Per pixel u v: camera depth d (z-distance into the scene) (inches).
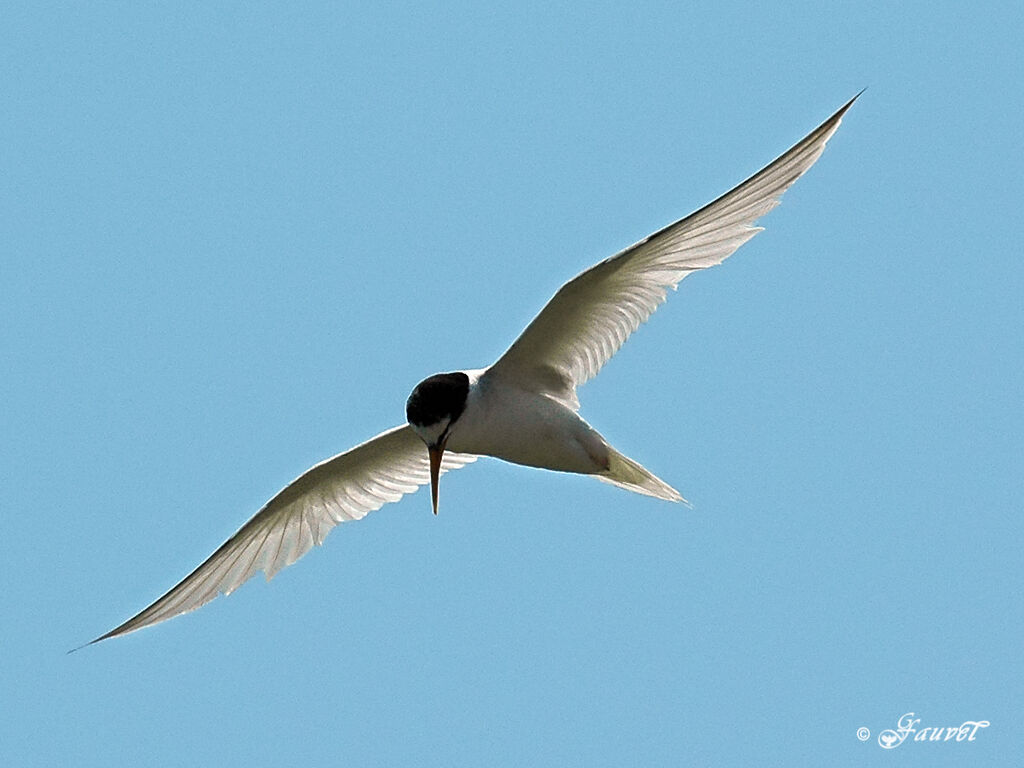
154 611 629.3
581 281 547.5
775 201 533.0
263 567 652.1
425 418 576.4
